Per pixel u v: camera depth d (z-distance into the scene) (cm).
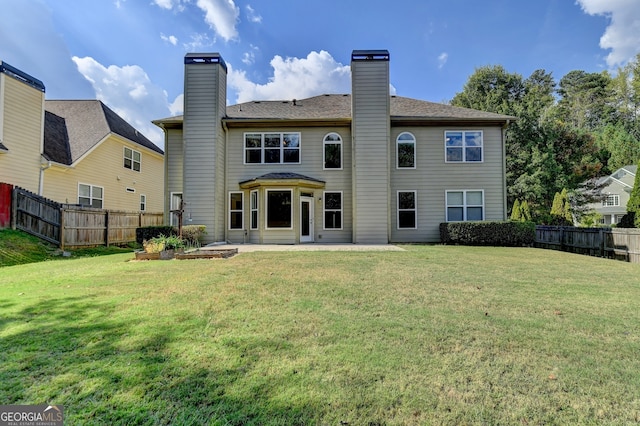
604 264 736
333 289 468
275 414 187
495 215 1330
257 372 231
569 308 386
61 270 639
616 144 3378
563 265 715
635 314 364
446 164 1348
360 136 1290
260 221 1279
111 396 203
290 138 1364
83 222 1106
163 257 802
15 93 1209
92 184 1584
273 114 1417
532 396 205
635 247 841
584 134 2533
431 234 1338
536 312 370
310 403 197
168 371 232
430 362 247
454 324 328
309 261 735
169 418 184
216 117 1287
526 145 2472
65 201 1423
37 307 374
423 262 727
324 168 1355
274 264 690
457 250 1006
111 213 1235
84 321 329
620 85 4106
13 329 306
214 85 1295
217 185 1284
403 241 1338
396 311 369
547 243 1248
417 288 478
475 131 1353
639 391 211
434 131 1355
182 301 402
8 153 1181
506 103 2653
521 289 478
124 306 380
